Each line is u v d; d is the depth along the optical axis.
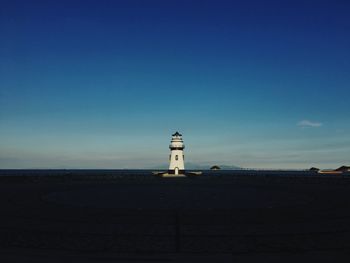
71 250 15.01
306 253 14.56
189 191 44.69
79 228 19.77
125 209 27.33
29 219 22.64
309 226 20.41
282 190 46.91
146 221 22.02
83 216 23.86
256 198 36.06
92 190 46.16
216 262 13.25
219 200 34.00
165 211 26.31
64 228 19.75
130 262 13.22
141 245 15.95
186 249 15.28
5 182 65.25
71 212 25.64
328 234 18.23
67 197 36.50
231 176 86.06
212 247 15.60
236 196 38.12
